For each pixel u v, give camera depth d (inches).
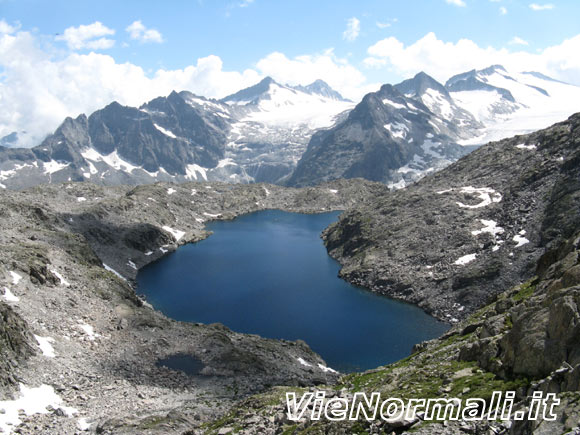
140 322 4928.6
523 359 1636.3
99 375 3673.7
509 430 1286.9
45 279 4867.1
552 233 6530.5
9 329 3469.5
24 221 7460.6
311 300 7091.5
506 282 6328.7
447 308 6432.1
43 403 2965.1
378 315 6456.7
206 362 4298.7
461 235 7765.8
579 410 1126.4
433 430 1427.2
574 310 1545.3
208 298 7199.8
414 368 2549.2
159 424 2578.7
